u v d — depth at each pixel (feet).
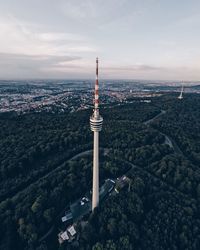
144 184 377.09
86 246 285.02
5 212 316.81
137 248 284.82
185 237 290.15
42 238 306.14
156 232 297.94
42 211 321.73
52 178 387.96
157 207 337.31
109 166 425.69
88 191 387.75
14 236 295.48
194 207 336.70
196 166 449.48
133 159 466.70
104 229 303.48
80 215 339.36
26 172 420.36
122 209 326.65
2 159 426.51
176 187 396.16
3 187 379.76
